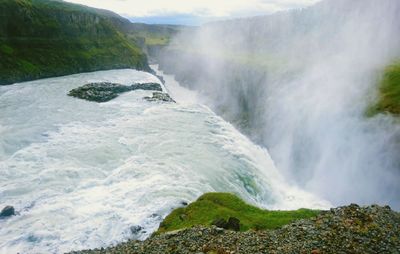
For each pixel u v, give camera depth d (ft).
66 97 263.70
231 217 77.66
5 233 95.66
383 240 56.59
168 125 205.05
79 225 99.96
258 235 61.57
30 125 189.37
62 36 425.69
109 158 150.20
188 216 90.38
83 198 115.03
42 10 418.10
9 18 368.48
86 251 68.59
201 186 127.24
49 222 100.83
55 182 125.29
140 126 200.13
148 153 157.48
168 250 59.62
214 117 236.02
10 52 347.36
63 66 391.24
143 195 116.06
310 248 54.70
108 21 543.39
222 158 161.38
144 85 323.57
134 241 70.23
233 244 58.75
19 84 312.29
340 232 59.06
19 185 121.60
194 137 185.78
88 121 205.77
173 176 132.87
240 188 141.59
